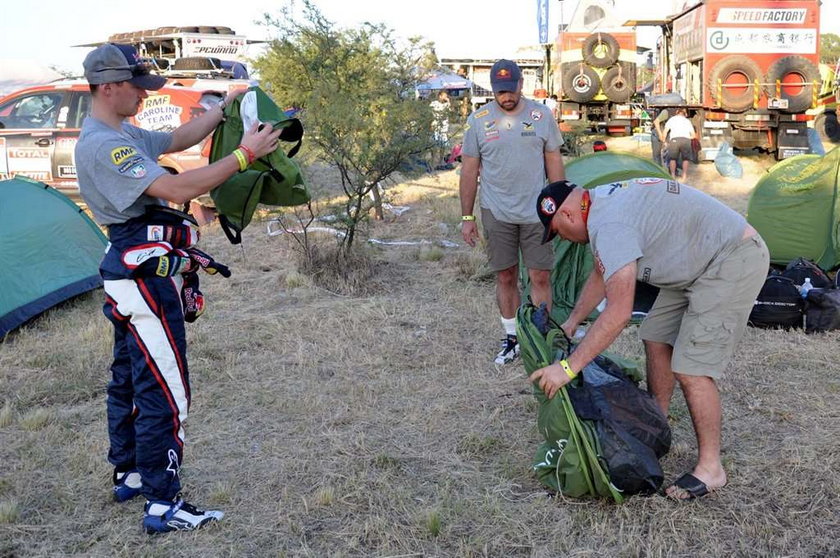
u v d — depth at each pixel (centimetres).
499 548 336
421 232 1002
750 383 505
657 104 1570
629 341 588
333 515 363
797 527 344
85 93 1070
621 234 340
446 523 354
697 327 361
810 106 1525
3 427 463
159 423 342
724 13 1524
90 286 717
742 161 1617
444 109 863
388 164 811
